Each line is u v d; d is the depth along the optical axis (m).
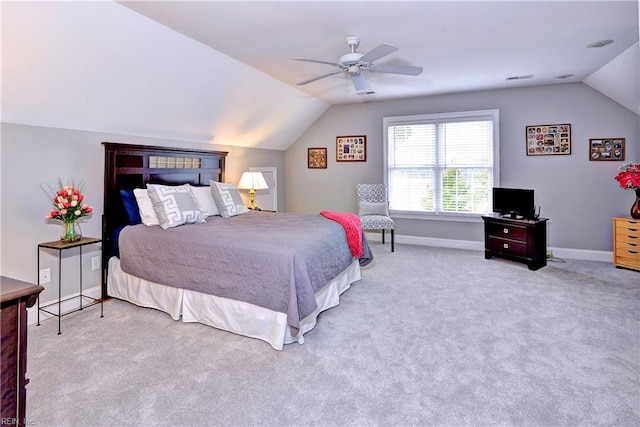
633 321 2.57
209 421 1.59
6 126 2.47
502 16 2.49
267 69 3.68
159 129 3.63
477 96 4.81
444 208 5.14
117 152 3.21
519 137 4.62
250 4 2.25
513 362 2.06
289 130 5.66
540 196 4.57
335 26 2.62
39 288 1.03
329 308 2.88
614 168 4.18
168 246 2.71
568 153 4.38
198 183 4.21
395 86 4.51
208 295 2.56
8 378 0.98
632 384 1.83
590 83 4.16
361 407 1.68
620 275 3.71
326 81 4.23
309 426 1.56
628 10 2.41
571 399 1.72
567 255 4.48
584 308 2.83
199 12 2.36
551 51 3.22
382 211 5.17
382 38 2.86
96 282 3.12
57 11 2.05
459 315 2.74
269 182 5.77
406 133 5.31
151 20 2.47
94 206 3.07
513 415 1.61
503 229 4.25
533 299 3.05
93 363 2.07
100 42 2.40
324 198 6.00
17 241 2.56
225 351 2.21
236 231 2.75
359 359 2.12
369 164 5.61
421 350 2.21
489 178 4.82
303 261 2.33
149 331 2.49
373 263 4.30
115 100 2.93
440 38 2.88
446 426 1.55
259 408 1.68
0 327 0.96
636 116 4.03
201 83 3.40
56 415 1.62
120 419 1.60
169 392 1.80
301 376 1.94
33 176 2.64
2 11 1.91
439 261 4.38
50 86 2.46
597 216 4.31
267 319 2.33
